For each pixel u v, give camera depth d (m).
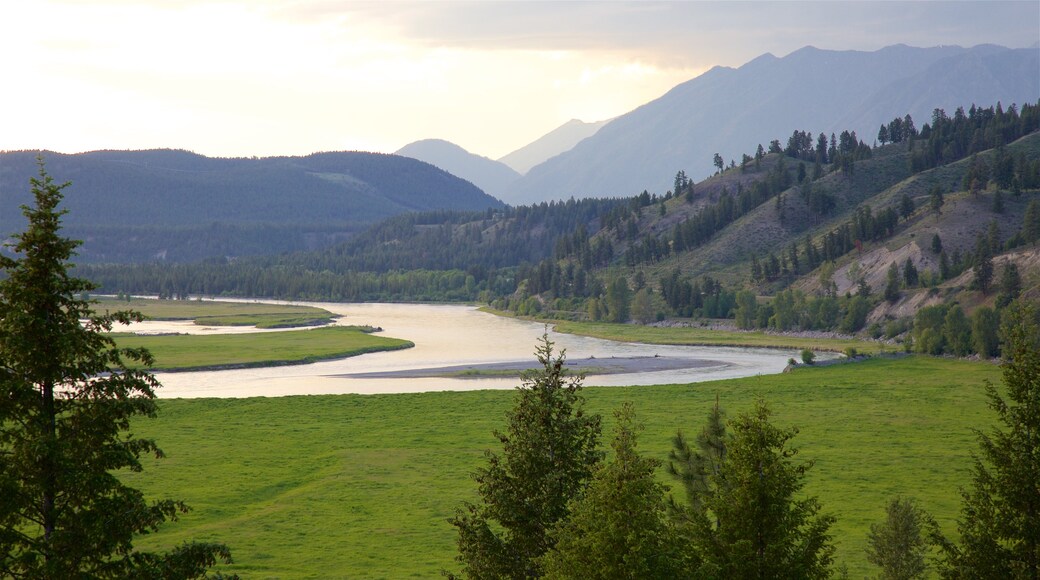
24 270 23.05
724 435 36.69
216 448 80.81
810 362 147.62
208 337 197.00
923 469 72.25
